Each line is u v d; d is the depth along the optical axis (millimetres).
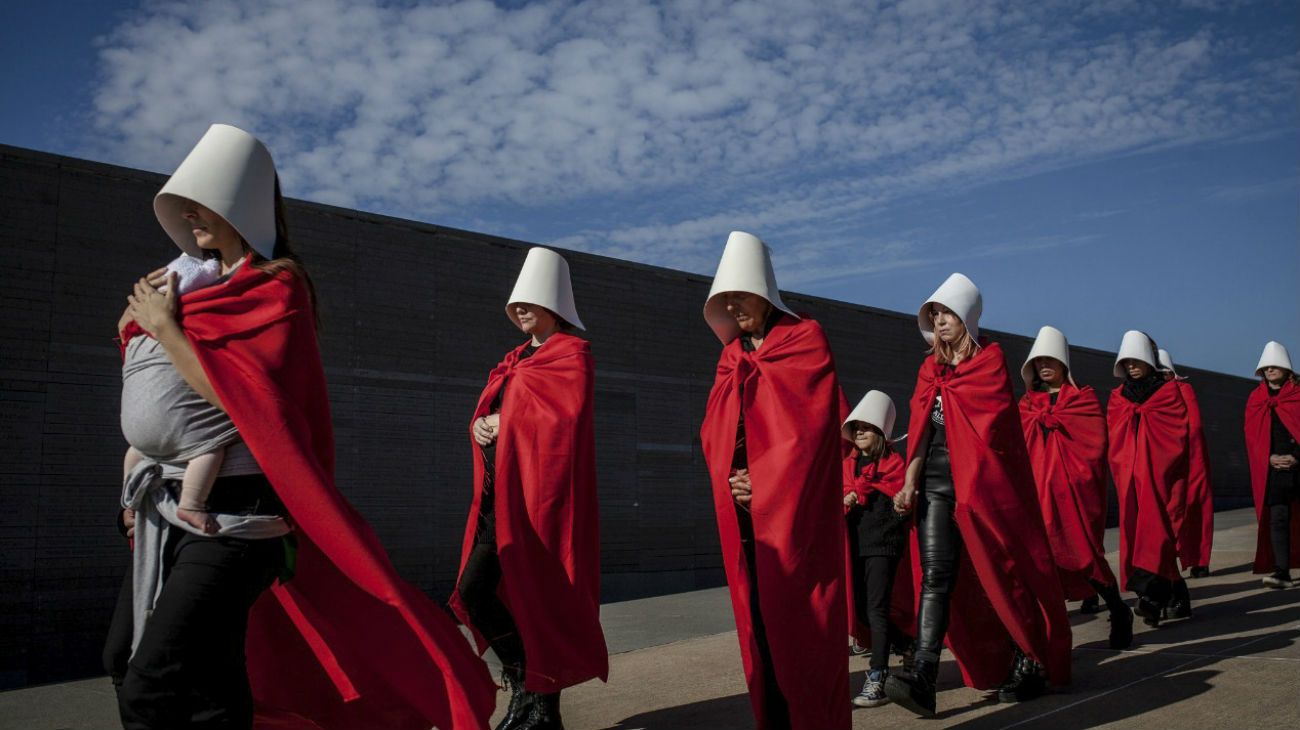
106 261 8758
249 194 3158
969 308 5703
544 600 5043
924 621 5297
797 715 4066
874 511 6117
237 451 3016
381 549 3131
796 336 4344
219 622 2867
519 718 5012
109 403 8680
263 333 3025
